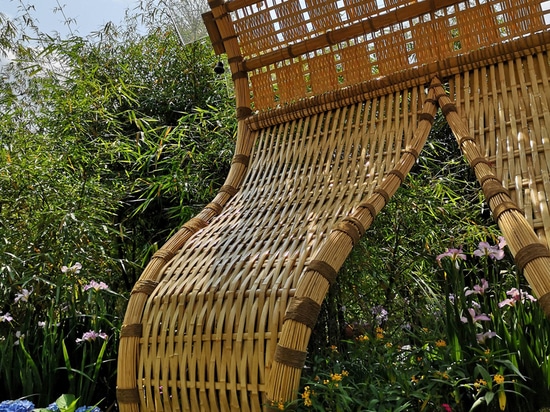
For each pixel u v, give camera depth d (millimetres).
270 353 1562
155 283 1939
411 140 2008
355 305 2707
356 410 1734
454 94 2051
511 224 1515
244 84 2455
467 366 1890
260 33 2389
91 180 2988
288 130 2375
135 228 3373
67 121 3109
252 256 1835
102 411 2303
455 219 3133
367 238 2742
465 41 2053
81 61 3531
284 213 2006
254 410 1572
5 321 2477
